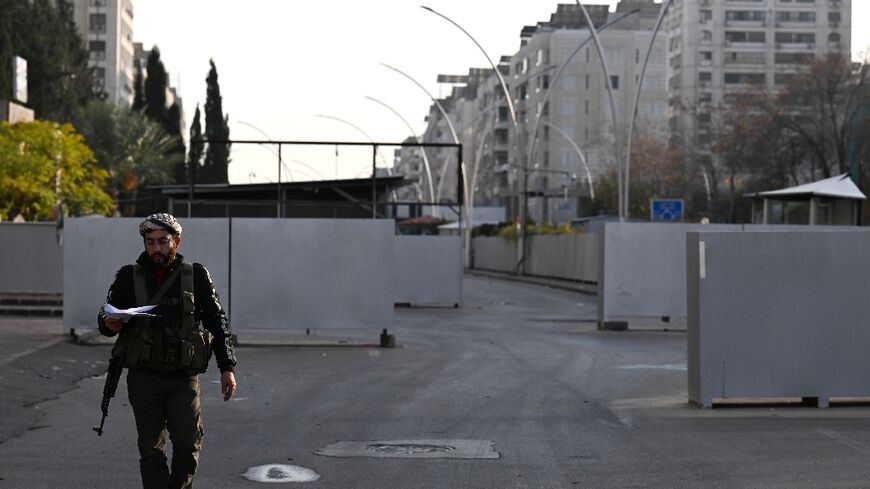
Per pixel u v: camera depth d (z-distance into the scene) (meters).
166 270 7.66
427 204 38.28
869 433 12.31
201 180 102.19
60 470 9.95
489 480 9.74
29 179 41.34
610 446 11.50
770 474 10.00
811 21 144.38
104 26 133.00
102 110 80.06
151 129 83.88
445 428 12.66
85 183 45.00
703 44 144.12
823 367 14.25
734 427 12.76
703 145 106.69
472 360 20.67
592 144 126.75
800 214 40.94
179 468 7.55
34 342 21.92
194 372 7.57
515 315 35.19
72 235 23.45
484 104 164.38
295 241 23.11
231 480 9.65
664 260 28.69
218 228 23.11
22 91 58.62
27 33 74.25
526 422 13.14
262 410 13.96
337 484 9.54
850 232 14.22
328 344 23.61
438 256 39.38
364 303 23.20
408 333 27.55
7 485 9.28
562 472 10.11
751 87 81.62
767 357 14.22
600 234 28.80
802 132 70.94
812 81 70.50
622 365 19.98
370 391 15.94
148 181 82.94
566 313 36.41
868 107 68.25
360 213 51.69
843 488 9.39
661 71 136.75
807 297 14.22
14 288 34.75
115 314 7.24
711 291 14.17
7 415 12.88
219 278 23.09
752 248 14.17
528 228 71.56
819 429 12.59
